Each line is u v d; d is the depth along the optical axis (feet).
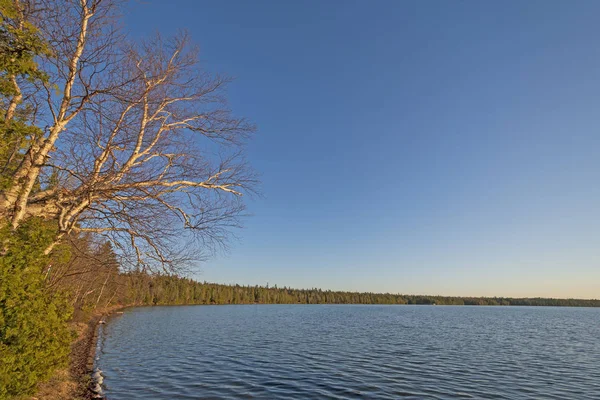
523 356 96.99
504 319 288.10
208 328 160.04
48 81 26.45
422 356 92.27
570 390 61.00
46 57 27.68
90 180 30.35
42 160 29.43
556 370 78.28
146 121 36.01
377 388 58.80
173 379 62.95
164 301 358.84
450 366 79.56
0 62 23.24
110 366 72.23
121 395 52.06
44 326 30.42
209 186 39.50
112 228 34.94
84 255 36.65
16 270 26.32
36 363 30.45
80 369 65.46
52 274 52.60
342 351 98.53
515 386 62.80
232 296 538.06
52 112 30.07
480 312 436.76
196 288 444.55
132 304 311.68
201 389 56.80
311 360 83.97
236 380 63.05
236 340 120.16
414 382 63.41
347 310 429.38
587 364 86.43
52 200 32.22
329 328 171.73
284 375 67.51
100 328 135.64
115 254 36.04
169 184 36.47
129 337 118.73
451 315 337.93
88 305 151.02
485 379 67.46
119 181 33.32
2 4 22.09
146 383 59.52
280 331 153.07
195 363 78.23
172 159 37.58
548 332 174.29
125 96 31.58
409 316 302.86
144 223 33.94
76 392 49.60
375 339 128.57
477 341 130.11
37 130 25.57
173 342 111.34
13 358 25.89
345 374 68.90
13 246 26.40
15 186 28.02
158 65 35.24
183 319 208.54
